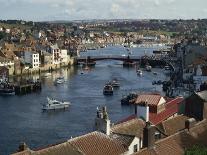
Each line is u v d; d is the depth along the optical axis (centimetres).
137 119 7488
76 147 5975
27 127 16188
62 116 18262
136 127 7188
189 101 8281
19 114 18762
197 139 6719
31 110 19762
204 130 7088
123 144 6444
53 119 17662
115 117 17662
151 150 5988
